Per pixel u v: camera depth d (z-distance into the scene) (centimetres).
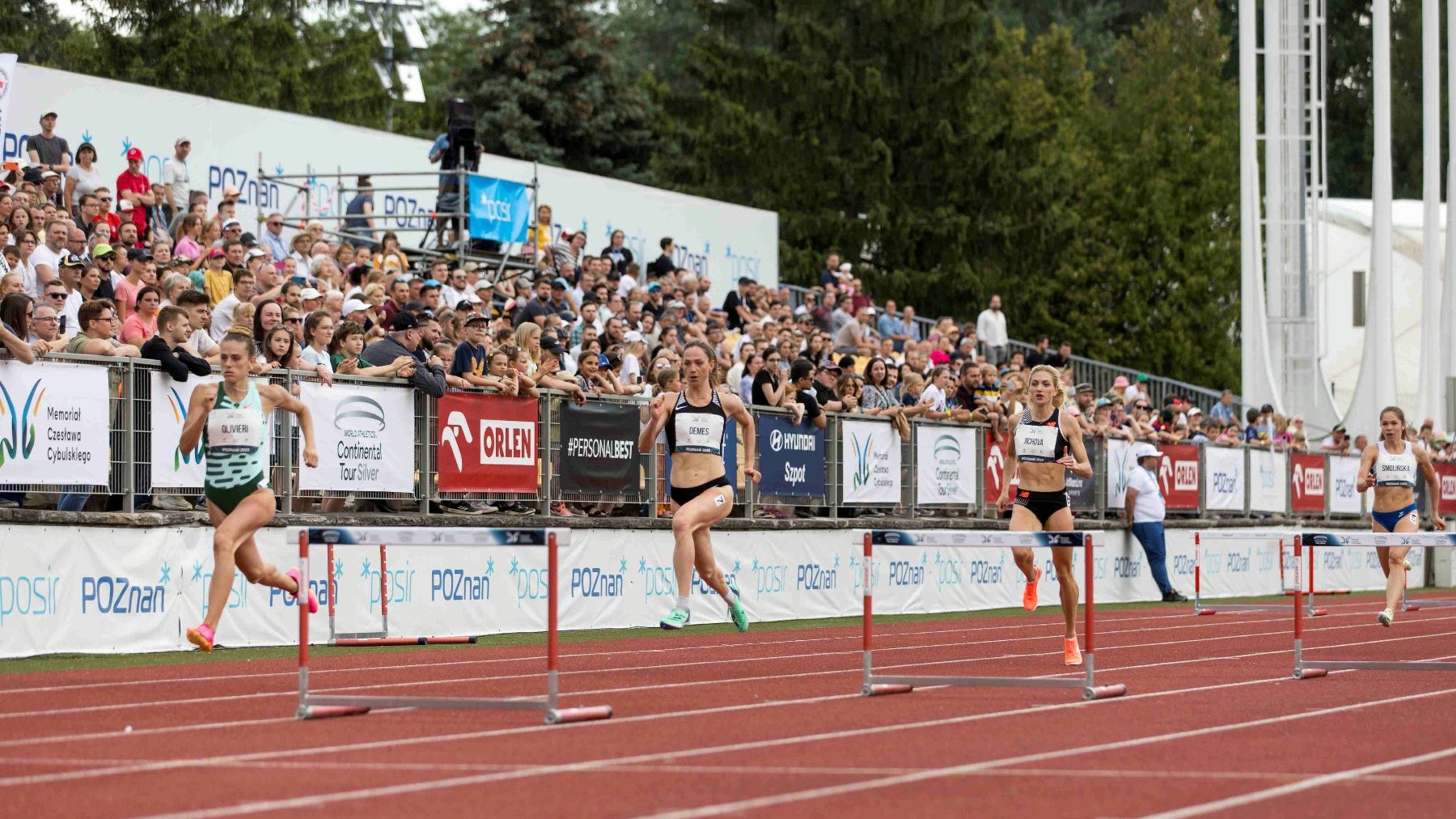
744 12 5784
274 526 1576
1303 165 3859
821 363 2362
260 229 2492
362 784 790
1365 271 5256
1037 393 1399
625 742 934
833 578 2244
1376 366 3694
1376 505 1906
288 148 2553
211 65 4900
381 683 1251
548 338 1903
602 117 5819
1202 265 5866
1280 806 760
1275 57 3838
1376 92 3675
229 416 1185
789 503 2158
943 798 768
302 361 1652
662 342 2311
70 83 2227
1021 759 888
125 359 1462
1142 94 6575
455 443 1756
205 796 755
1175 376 5825
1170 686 1291
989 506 2538
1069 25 7600
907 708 1111
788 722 1032
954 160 5488
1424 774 854
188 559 1527
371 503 1700
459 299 2220
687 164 5606
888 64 5600
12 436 1375
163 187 2194
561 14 5831
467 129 2570
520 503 1833
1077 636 1897
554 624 1014
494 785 790
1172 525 2869
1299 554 1376
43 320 1436
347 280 2173
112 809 724
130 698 1130
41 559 1396
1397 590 1861
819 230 5359
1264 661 1552
